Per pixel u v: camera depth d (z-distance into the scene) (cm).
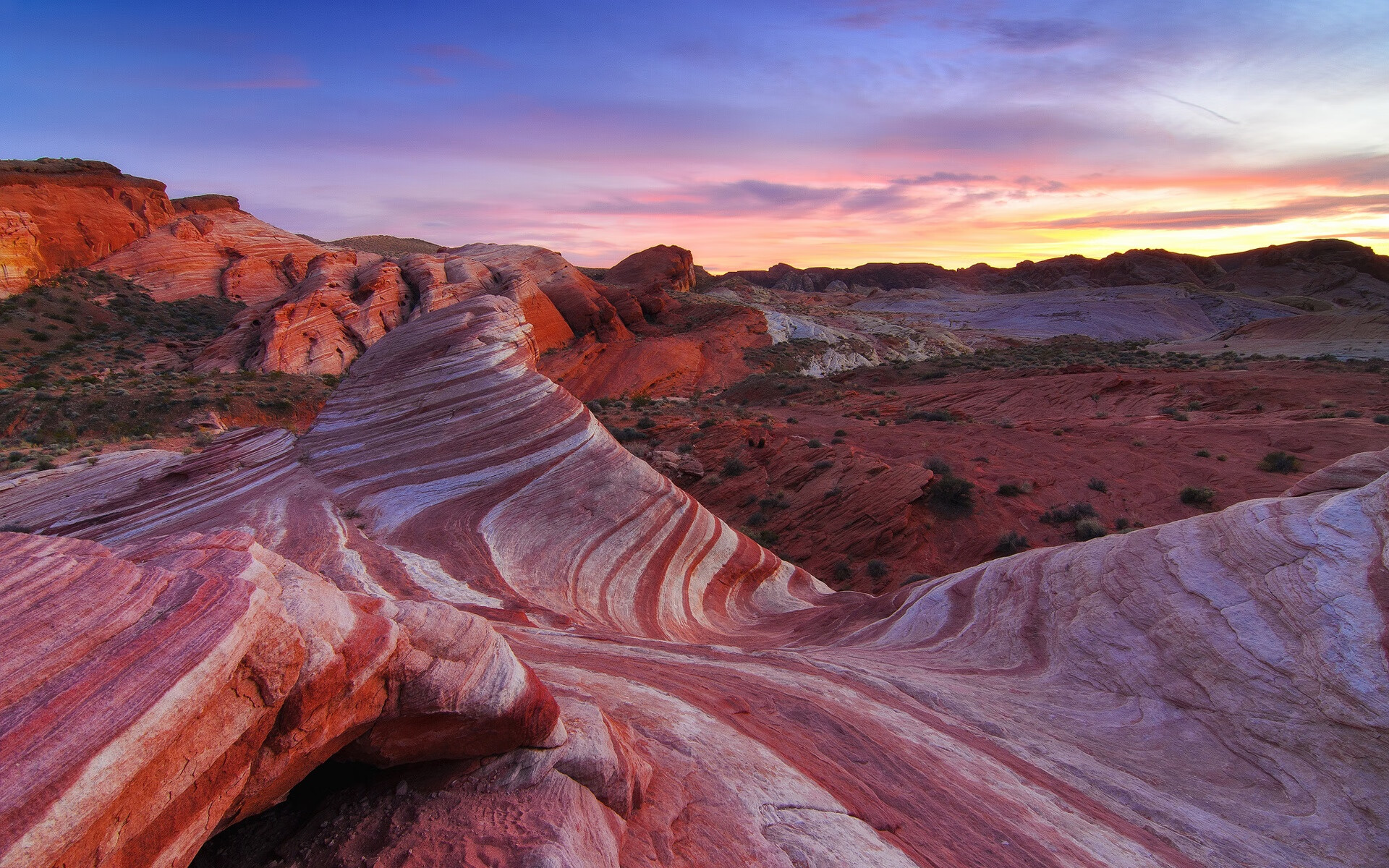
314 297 6384
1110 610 1063
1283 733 756
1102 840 620
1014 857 577
